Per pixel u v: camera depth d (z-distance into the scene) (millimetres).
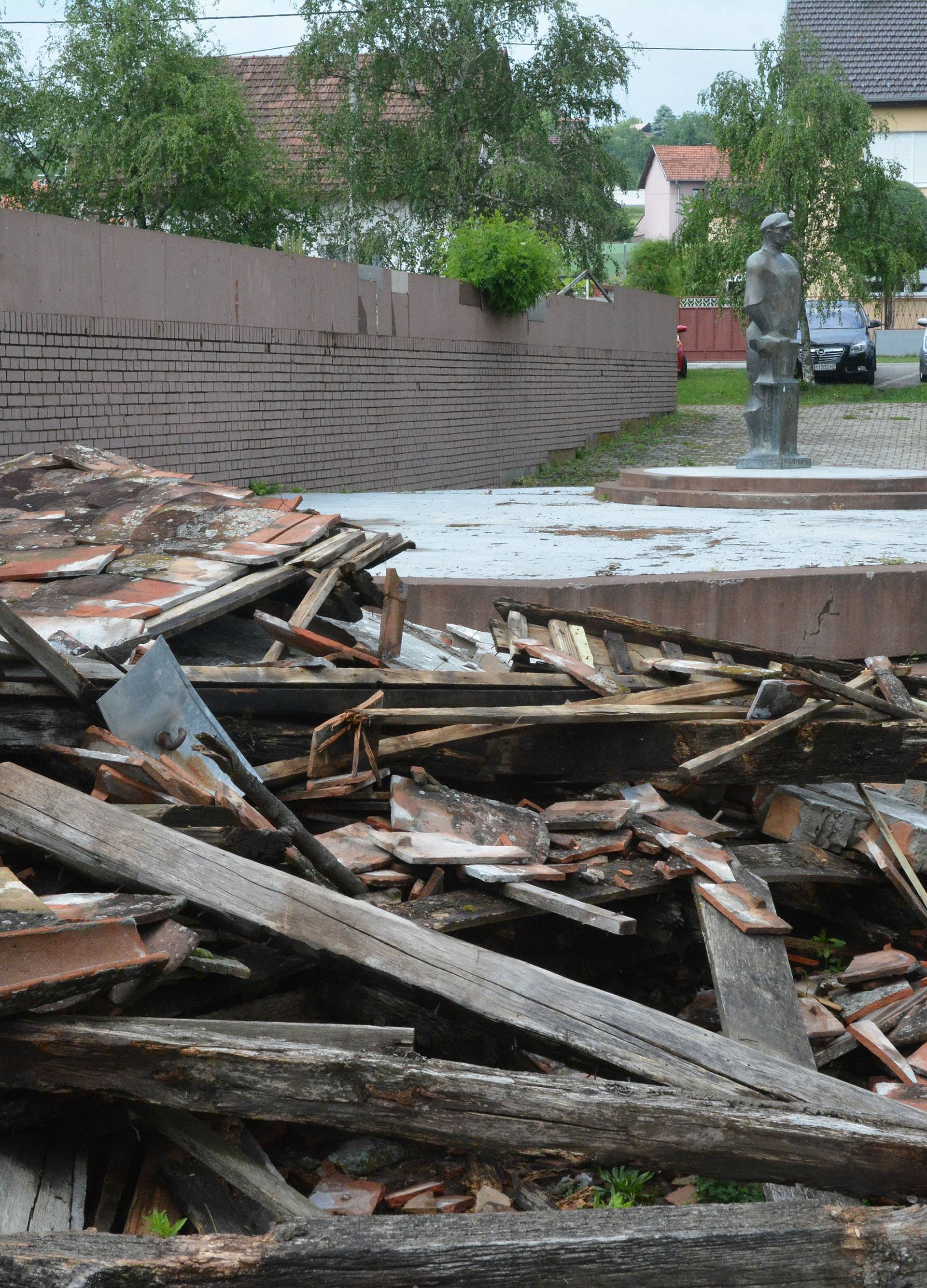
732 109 29844
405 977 3250
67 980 2787
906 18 52094
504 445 21109
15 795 3629
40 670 4211
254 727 4629
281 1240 2447
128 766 3893
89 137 24062
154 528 5914
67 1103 3018
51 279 11570
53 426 11727
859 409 27547
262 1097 2814
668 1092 2955
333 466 16609
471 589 8039
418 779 4570
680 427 26656
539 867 4125
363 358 17062
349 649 5164
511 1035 3367
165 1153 3051
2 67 25141
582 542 11109
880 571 8836
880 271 30781
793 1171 2877
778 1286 2533
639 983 4539
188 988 3465
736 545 10836
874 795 5492
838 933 5047
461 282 19531
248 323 14625
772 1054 3488
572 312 23109
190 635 5340
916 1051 4043
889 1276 2539
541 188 29250
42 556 5543
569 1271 2473
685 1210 2648
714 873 4223
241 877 3398
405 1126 2832
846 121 29359
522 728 4797
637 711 4883
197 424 13875
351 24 29094
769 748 5008
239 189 25094
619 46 30453
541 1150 2846
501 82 30078
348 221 30141
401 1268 2420
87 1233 2447
